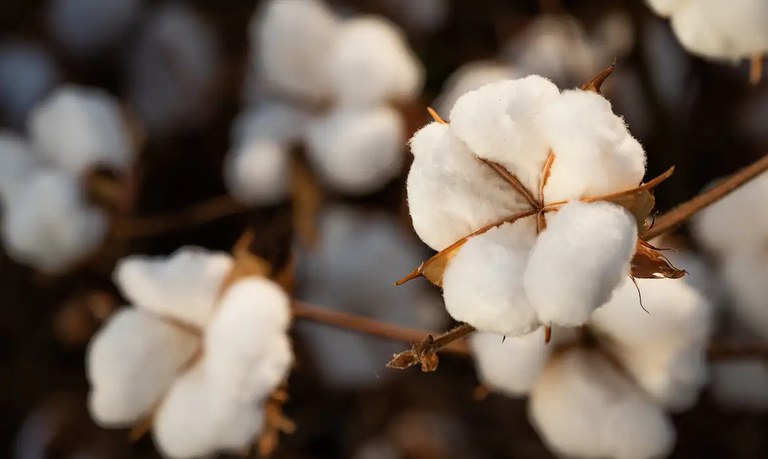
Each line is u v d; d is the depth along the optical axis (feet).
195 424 2.96
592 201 2.36
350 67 3.57
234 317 2.93
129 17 4.70
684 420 3.74
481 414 3.99
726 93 4.23
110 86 4.74
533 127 2.39
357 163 3.52
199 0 4.66
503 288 2.35
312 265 3.86
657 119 3.93
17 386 4.28
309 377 3.83
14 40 4.80
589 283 2.30
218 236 4.14
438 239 2.42
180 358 3.04
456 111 2.41
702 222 3.26
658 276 2.44
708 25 2.76
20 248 3.58
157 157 4.37
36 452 4.20
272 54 3.72
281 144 3.78
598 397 2.88
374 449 3.91
